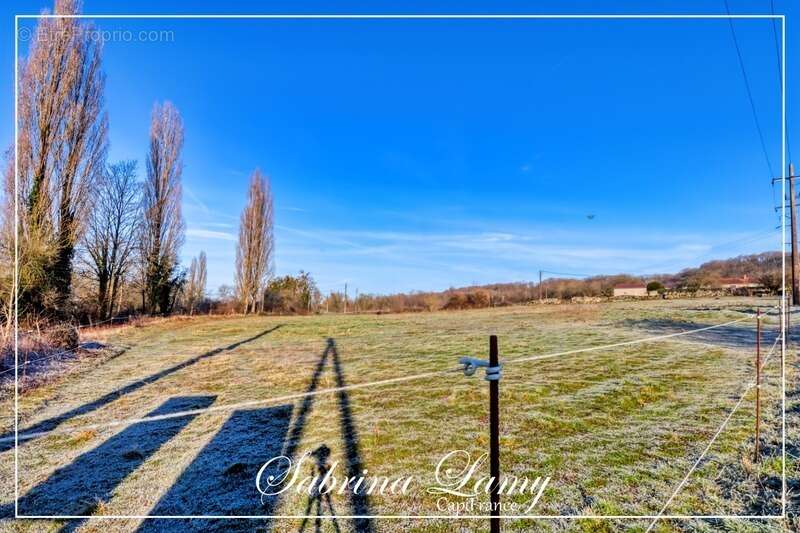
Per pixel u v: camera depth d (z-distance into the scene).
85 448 4.91
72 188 14.19
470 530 3.13
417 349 11.77
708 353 9.34
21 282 12.34
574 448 4.47
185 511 3.54
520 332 14.60
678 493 3.40
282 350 12.50
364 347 12.59
